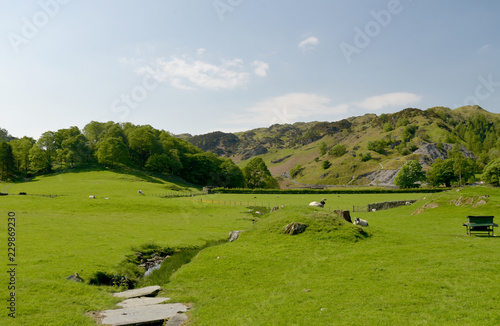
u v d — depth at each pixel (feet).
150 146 508.12
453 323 34.65
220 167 547.49
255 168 540.52
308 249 75.31
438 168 535.19
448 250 67.67
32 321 41.22
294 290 51.03
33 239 98.12
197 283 61.31
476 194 154.40
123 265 78.43
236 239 92.48
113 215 180.34
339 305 42.65
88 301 51.01
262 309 44.21
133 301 52.47
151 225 147.13
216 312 44.83
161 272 78.84
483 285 44.88
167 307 48.44
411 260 61.46
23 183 366.84
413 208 176.24
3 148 406.41
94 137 521.65
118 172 451.94
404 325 35.19
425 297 42.63
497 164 421.18
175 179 501.97
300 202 284.82
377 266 59.16
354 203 275.59
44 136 456.86
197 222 165.68
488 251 65.00
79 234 111.96
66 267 68.39
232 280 60.49
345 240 79.77
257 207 254.47
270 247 79.00
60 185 343.46
